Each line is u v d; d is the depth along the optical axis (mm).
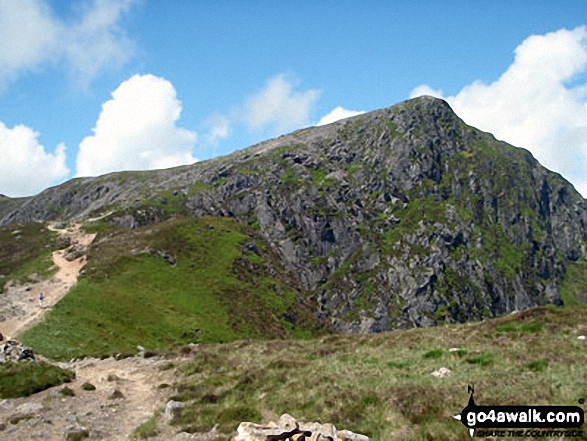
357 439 15805
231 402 23609
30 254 101750
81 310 70062
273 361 32062
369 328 147750
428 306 157750
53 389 28453
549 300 183375
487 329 33531
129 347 63969
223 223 142375
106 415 23391
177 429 20297
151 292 88375
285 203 189750
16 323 61844
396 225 189250
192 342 75562
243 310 96312
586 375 20688
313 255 174750
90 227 133500
